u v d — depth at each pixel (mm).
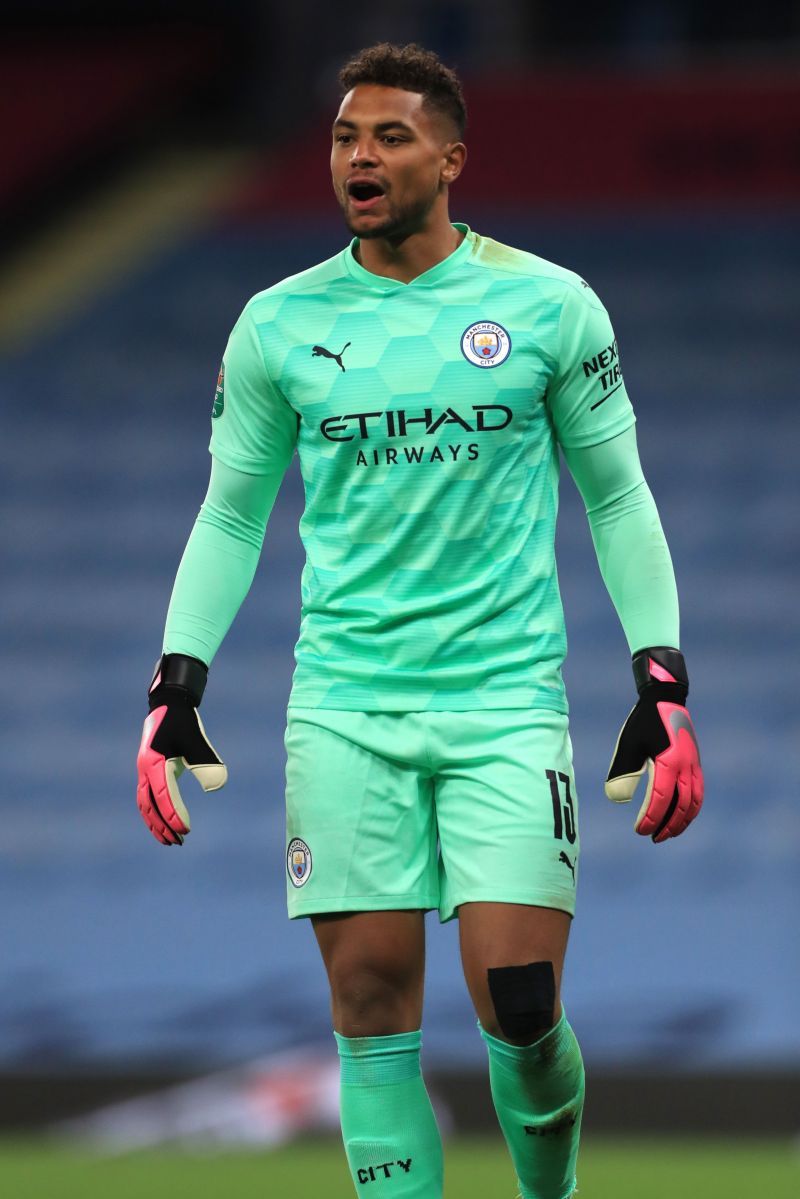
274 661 39875
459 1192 19656
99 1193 20234
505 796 11469
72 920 35531
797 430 42719
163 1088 28453
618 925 34812
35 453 43594
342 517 11914
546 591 11953
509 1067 11664
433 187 11719
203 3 52531
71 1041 33188
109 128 51656
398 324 11766
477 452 11617
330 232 46562
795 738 38094
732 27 48062
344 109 11695
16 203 49938
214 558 12422
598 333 12023
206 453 43438
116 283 46531
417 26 49438
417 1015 11844
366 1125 11578
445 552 11695
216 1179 21922
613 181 45562
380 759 11734
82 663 40406
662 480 42156
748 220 45375
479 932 11391
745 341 44094
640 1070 28062
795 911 34938
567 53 48344
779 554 41094
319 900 11680
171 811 11734
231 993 33875
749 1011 33031
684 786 11633
